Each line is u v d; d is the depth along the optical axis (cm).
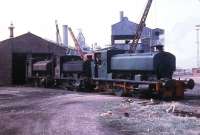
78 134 1433
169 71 2875
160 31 7575
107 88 3400
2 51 5678
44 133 1472
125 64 3130
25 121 1805
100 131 1484
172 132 1447
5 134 1486
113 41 7838
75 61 4172
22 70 5872
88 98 2875
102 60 3481
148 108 2142
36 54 5831
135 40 5184
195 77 6322
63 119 1820
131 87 2988
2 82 5672
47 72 4838
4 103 2664
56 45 5931
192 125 1589
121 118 1814
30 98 3025
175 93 2689
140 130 1498
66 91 3884
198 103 2364
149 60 2838
